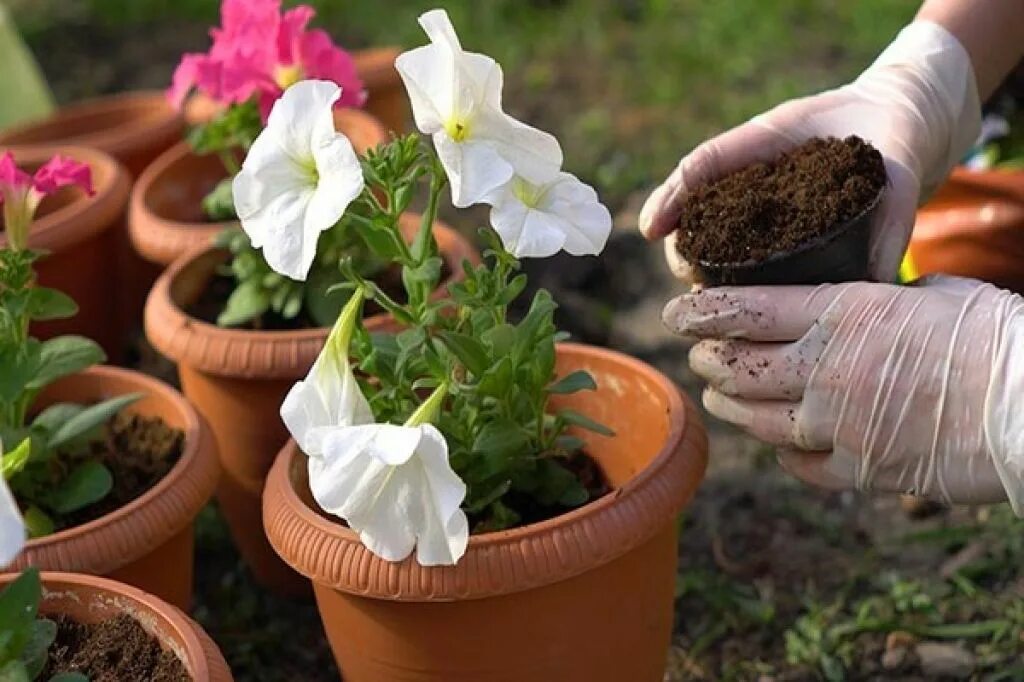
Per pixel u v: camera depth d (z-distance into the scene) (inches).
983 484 43.4
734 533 55.8
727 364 44.1
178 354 51.2
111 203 59.0
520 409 43.9
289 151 40.2
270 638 52.3
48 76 92.6
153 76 91.6
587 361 47.1
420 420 40.8
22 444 43.2
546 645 42.4
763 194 43.8
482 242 69.4
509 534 41.4
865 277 44.7
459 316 44.3
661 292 66.6
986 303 43.3
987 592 52.7
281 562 53.0
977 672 50.0
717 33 89.8
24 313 46.4
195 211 61.1
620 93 84.4
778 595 53.3
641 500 42.3
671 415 44.6
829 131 47.3
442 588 41.1
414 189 43.5
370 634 42.8
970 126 49.6
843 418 43.6
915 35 49.3
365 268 53.6
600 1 96.3
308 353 50.2
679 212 45.6
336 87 40.2
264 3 52.2
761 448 59.1
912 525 55.6
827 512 56.4
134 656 41.4
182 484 46.0
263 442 51.7
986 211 55.8
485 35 92.0
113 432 50.0
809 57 86.4
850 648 51.1
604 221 41.3
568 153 77.9
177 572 46.8
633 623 43.6
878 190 43.4
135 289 64.8
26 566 43.8
